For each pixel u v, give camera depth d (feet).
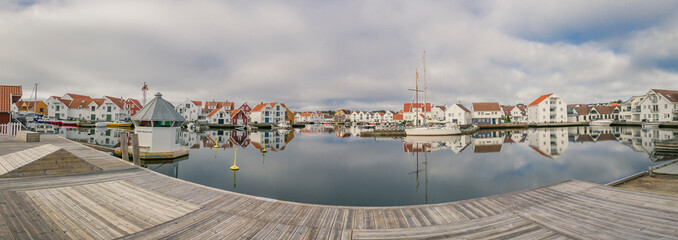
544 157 75.10
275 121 291.17
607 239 16.88
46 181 29.27
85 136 123.95
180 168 56.65
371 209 22.17
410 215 21.03
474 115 267.18
